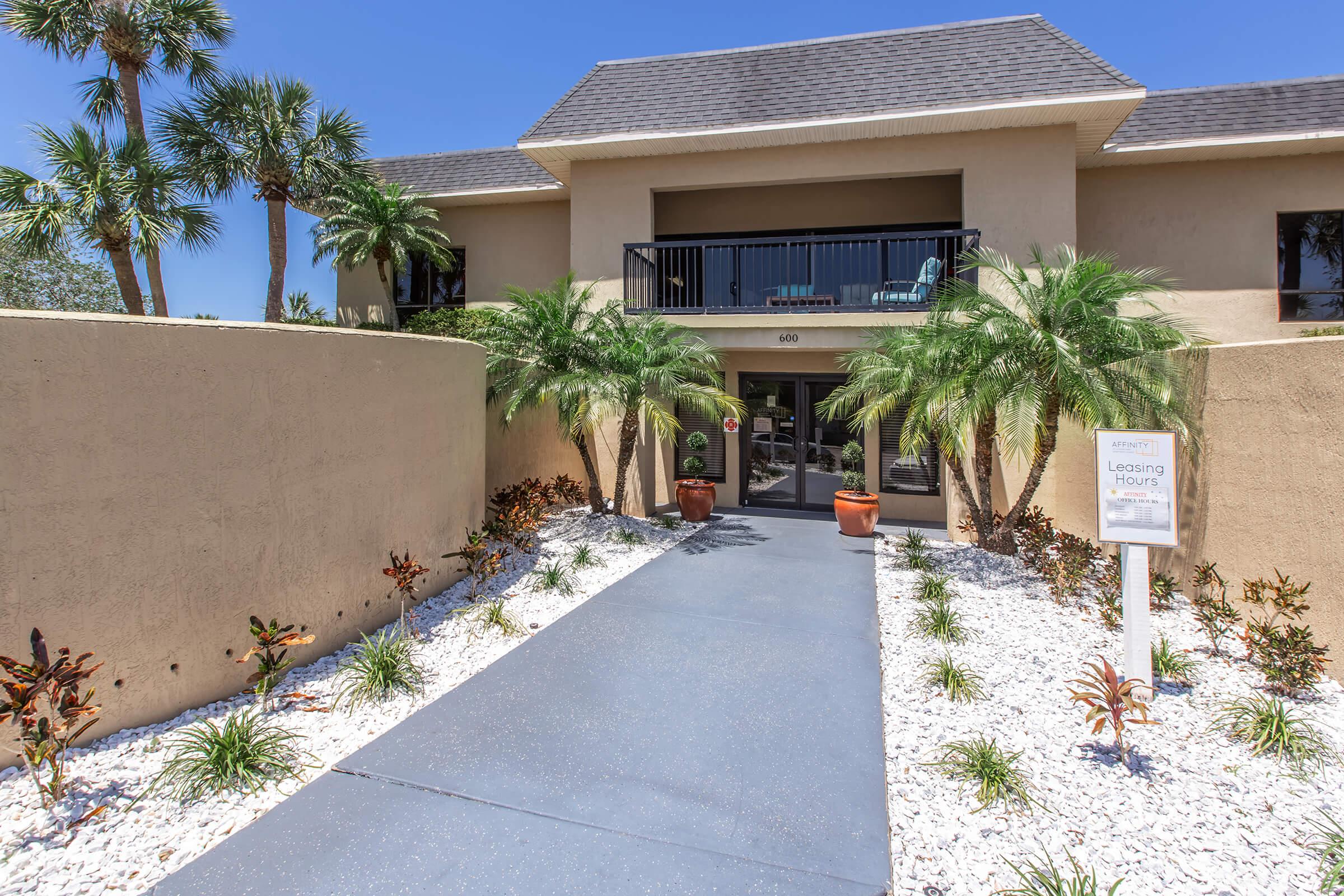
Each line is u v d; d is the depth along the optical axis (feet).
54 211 34.53
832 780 11.02
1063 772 11.21
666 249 36.94
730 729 12.73
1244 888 8.49
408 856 9.06
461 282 45.14
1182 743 12.14
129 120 40.81
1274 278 33.27
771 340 32.76
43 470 10.56
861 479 31.58
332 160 43.73
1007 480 30.37
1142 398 20.27
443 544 21.20
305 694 13.79
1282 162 33.30
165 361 12.29
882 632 18.15
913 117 30.89
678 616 19.40
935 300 30.55
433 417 20.62
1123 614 13.96
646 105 35.99
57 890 8.29
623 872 8.77
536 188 40.75
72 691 9.93
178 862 8.90
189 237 40.50
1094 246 35.19
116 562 11.56
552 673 15.28
